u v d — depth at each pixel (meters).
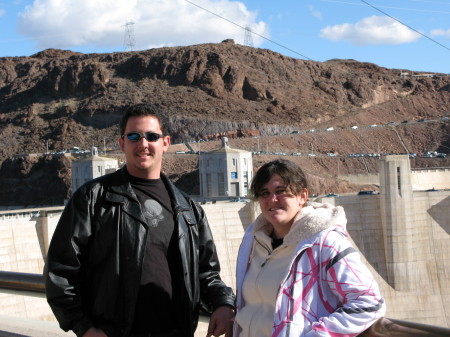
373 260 60.56
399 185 60.25
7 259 45.62
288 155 152.62
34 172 159.75
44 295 9.77
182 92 185.38
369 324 6.58
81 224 8.02
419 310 59.06
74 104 189.12
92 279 8.15
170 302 8.23
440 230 61.69
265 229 8.06
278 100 186.38
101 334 7.77
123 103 180.12
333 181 128.25
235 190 102.31
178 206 8.52
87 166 114.94
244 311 7.77
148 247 8.17
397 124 189.50
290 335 6.74
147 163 8.45
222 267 55.47
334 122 187.38
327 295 6.97
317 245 7.01
